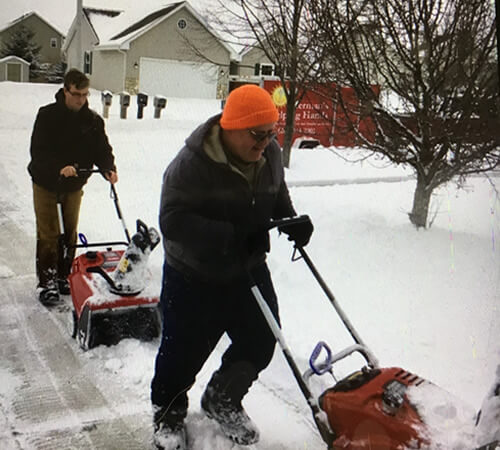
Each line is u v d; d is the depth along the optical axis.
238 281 3.02
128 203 8.17
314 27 6.71
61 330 4.59
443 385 3.64
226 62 28.89
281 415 3.56
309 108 13.84
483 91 5.48
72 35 37.38
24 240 6.72
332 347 4.14
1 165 10.30
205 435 3.28
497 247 5.91
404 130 6.15
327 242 6.05
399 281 5.21
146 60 29.14
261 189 2.97
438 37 5.68
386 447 2.40
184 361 3.05
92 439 3.27
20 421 3.40
